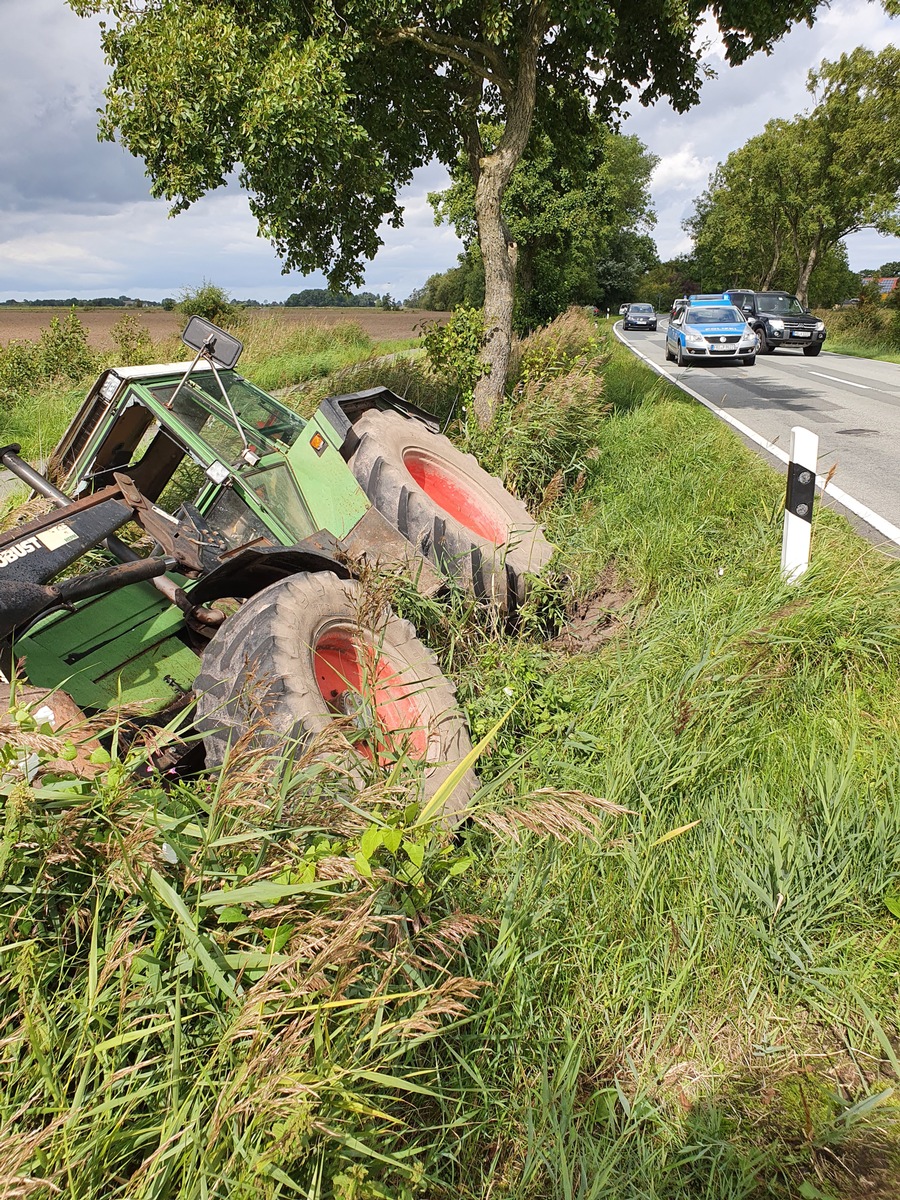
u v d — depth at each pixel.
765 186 42.06
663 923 2.80
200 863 2.04
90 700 3.61
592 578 6.20
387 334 37.19
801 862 2.90
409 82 10.04
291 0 8.22
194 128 7.82
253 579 4.09
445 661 4.63
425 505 5.06
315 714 3.05
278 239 9.39
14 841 1.90
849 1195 2.02
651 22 10.46
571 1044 2.35
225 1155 1.66
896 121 33.97
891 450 10.35
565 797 2.28
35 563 3.23
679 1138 2.20
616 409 12.80
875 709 3.96
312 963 1.71
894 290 33.50
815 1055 2.43
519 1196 2.02
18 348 15.70
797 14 10.01
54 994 1.93
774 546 5.70
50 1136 1.56
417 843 2.20
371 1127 1.88
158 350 17.09
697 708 3.81
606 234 27.48
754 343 23.25
